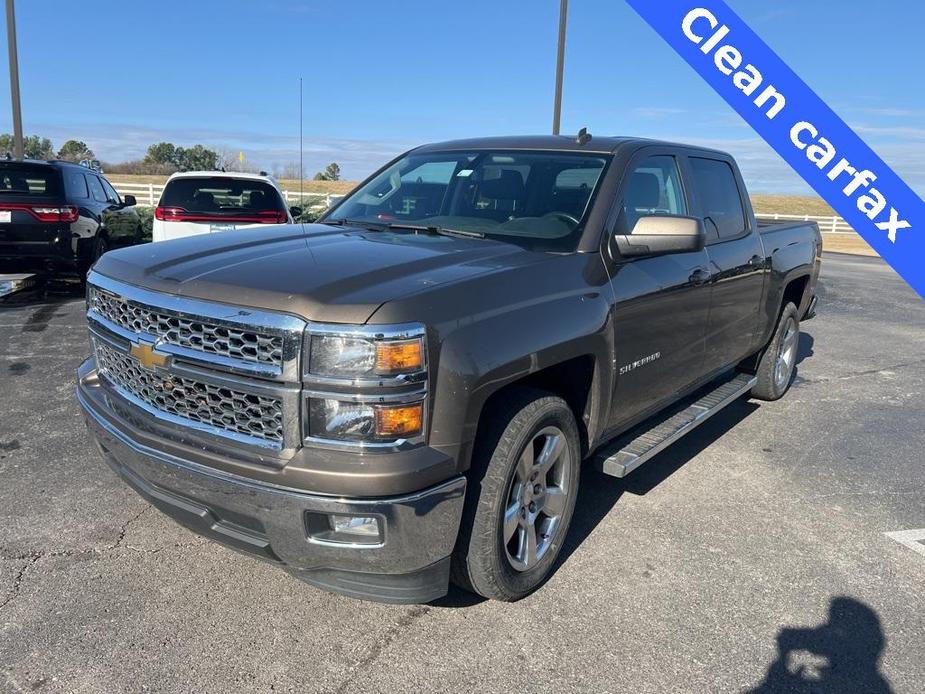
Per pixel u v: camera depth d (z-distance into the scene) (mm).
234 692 2547
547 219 3631
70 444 4613
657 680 2703
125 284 2936
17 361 6426
